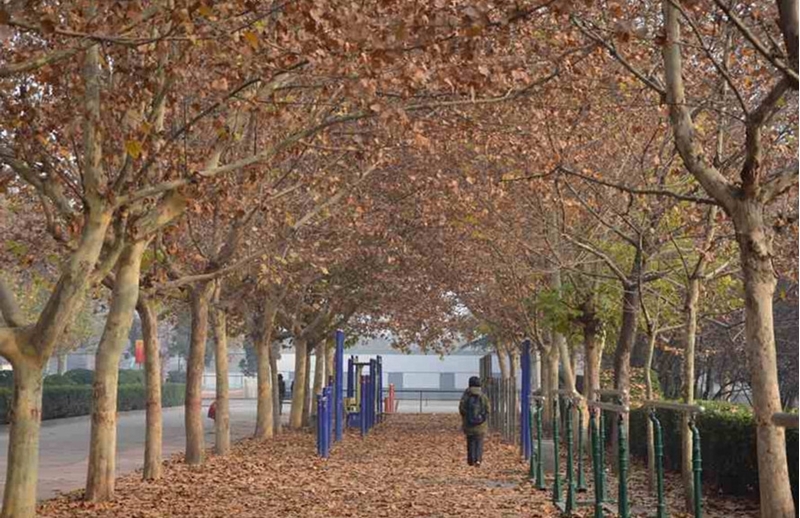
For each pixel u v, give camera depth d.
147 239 20.78
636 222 24.56
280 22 15.62
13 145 18.78
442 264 40.28
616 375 25.84
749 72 18.80
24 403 16.33
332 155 26.14
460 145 25.30
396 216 33.03
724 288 29.62
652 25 19.44
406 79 15.80
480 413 30.03
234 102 20.83
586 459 30.77
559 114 21.23
